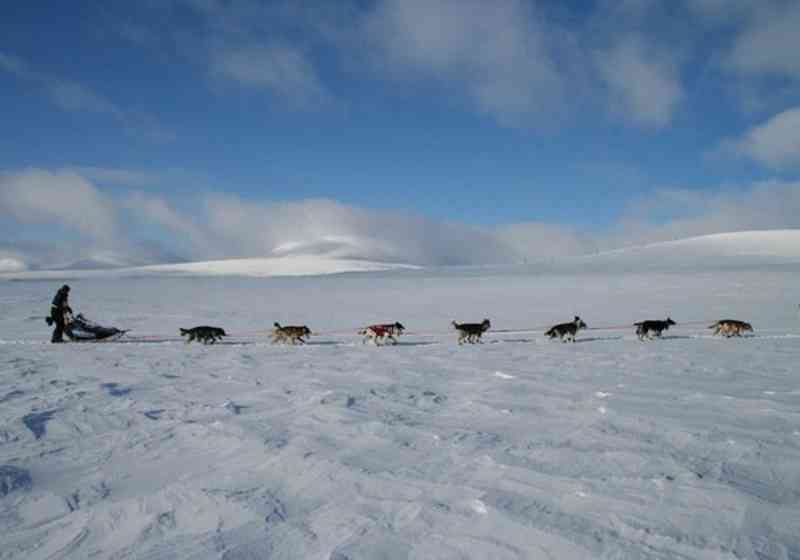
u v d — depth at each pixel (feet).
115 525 10.66
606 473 12.39
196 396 23.32
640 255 247.50
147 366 33.09
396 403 21.40
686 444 14.61
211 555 9.22
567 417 18.25
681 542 8.97
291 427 17.52
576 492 11.28
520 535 9.45
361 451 14.74
